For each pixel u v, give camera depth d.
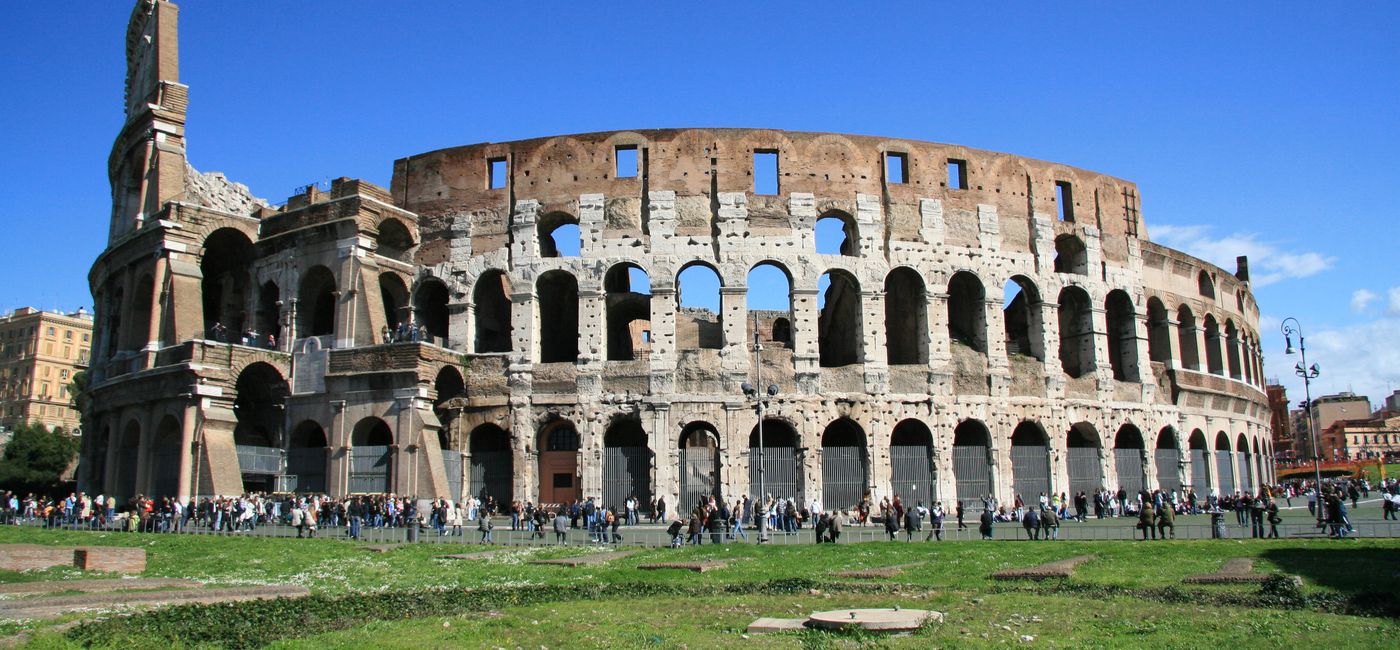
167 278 69.88
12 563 34.97
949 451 69.88
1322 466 143.00
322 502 60.34
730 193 70.88
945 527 60.03
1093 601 25.91
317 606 25.48
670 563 36.22
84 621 22.14
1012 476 71.38
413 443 63.69
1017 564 35.72
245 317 75.94
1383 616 22.75
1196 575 30.14
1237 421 90.69
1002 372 72.50
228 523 56.22
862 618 21.88
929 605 25.38
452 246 72.44
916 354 74.81
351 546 46.00
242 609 24.50
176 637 20.53
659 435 67.00
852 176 72.88
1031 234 76.56
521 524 60.88
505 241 71.69
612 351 77.56
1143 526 46.97
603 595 28.66
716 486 67.38
